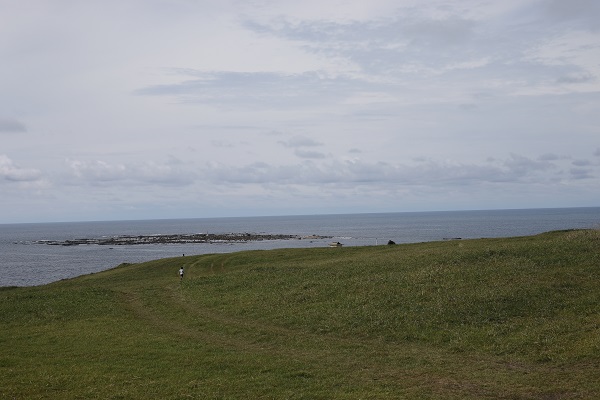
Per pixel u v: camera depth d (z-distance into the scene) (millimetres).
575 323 25453
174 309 37156
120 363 23188
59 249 182500
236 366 22469
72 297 42031
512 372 20406
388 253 53312
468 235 189000
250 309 35000
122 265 75750
